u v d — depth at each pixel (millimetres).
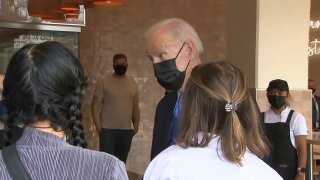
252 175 1852
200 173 1838
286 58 5891
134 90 7211
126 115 7137
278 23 5859
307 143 5027
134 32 9648
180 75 2818
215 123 1863
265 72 5816
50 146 1415
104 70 9438
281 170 4527
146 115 9766
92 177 1392
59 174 1388
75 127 1481
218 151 1855
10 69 1440
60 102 1445
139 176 7250
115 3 4453
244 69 6000
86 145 1533
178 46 2814
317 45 11750
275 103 4617
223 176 1831
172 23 2865
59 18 5109
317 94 11820
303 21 5941
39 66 1421
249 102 1926
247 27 5965
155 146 2793
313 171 5660
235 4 6164
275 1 5836
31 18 5809
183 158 1866
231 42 6227
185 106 1926
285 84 4652
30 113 1425
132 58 9648
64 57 1455
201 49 2889
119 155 7164
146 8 9727
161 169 1877
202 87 1874
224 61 1993
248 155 1920
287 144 4535
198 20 10117
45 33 5918
